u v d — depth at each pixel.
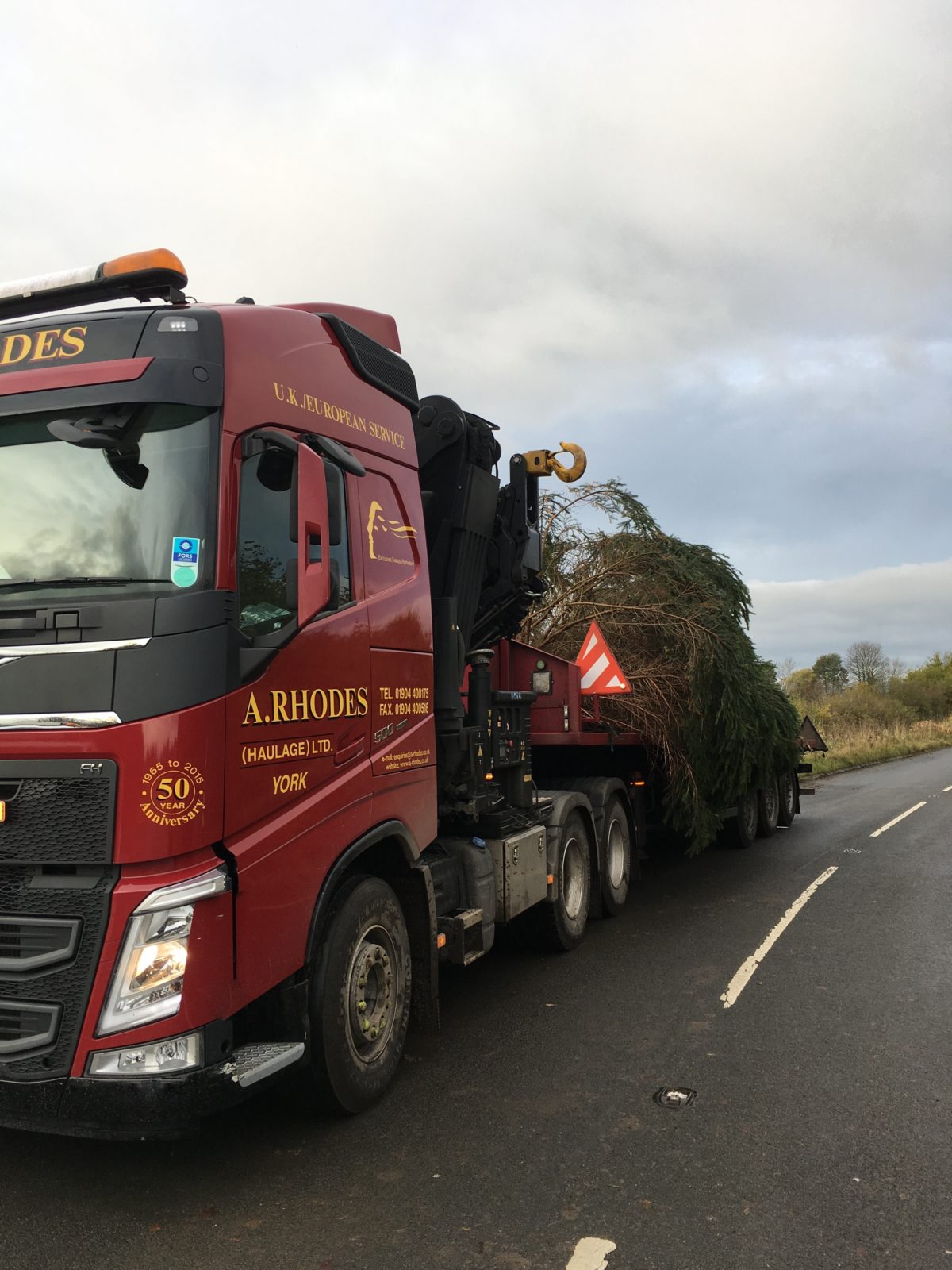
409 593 4.89
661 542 9.52
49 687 3.23
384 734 4.51
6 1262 3.04
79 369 3.51
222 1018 3.29
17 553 3.46
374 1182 3.56
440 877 5.38
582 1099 4.32
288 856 3.68
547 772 8.34
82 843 3.18
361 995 4.21
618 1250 3.07
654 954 6.91
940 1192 3.43
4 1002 3.20
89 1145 3.90
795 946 7.05
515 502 7.26
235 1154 3.81
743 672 9.38
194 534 3.38
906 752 39.09
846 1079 4.50
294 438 3.87
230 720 3.40
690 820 9.30
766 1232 3.17
